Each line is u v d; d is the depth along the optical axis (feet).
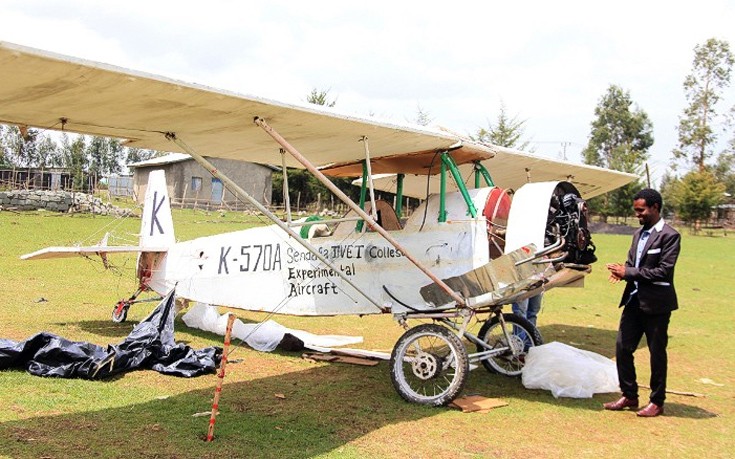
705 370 23.97
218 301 26.17
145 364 20.66
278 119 16.79
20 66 11.29
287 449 14.19
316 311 23.20
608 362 21.16
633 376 18.35
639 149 267.80
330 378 20.94
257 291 24.97
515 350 21.75
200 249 26.94
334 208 129.18
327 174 26.99
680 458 14.69
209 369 20.51
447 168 22.72
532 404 18.81
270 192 139.44
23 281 37.60
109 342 23.88
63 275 41.11
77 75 12.00
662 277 17.29
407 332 18.99
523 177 30.48
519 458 14.34
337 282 22.63
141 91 13.35
